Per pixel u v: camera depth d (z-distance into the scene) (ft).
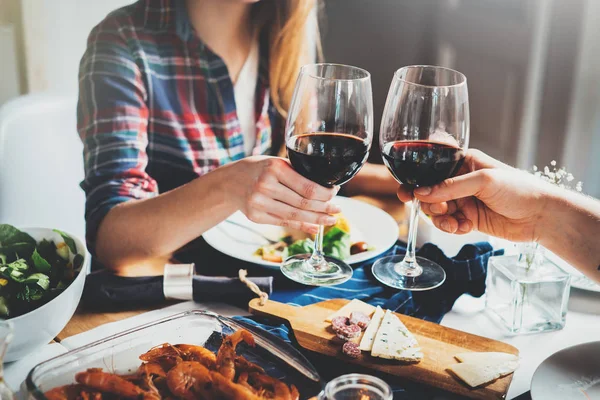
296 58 5.86
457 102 3.22
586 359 2.95
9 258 3.34
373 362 3.01
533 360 3.19
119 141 4.79
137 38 5.32
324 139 3.20
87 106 4.95
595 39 7.71
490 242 4.14
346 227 4.19
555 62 7.97
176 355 2.72
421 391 2.90
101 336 3.25
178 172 5.67
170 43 5.46
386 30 8.54
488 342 3.21
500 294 3.51
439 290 3.71
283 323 3.38
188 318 2.93
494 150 8.67
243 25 5.86
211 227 4.03
